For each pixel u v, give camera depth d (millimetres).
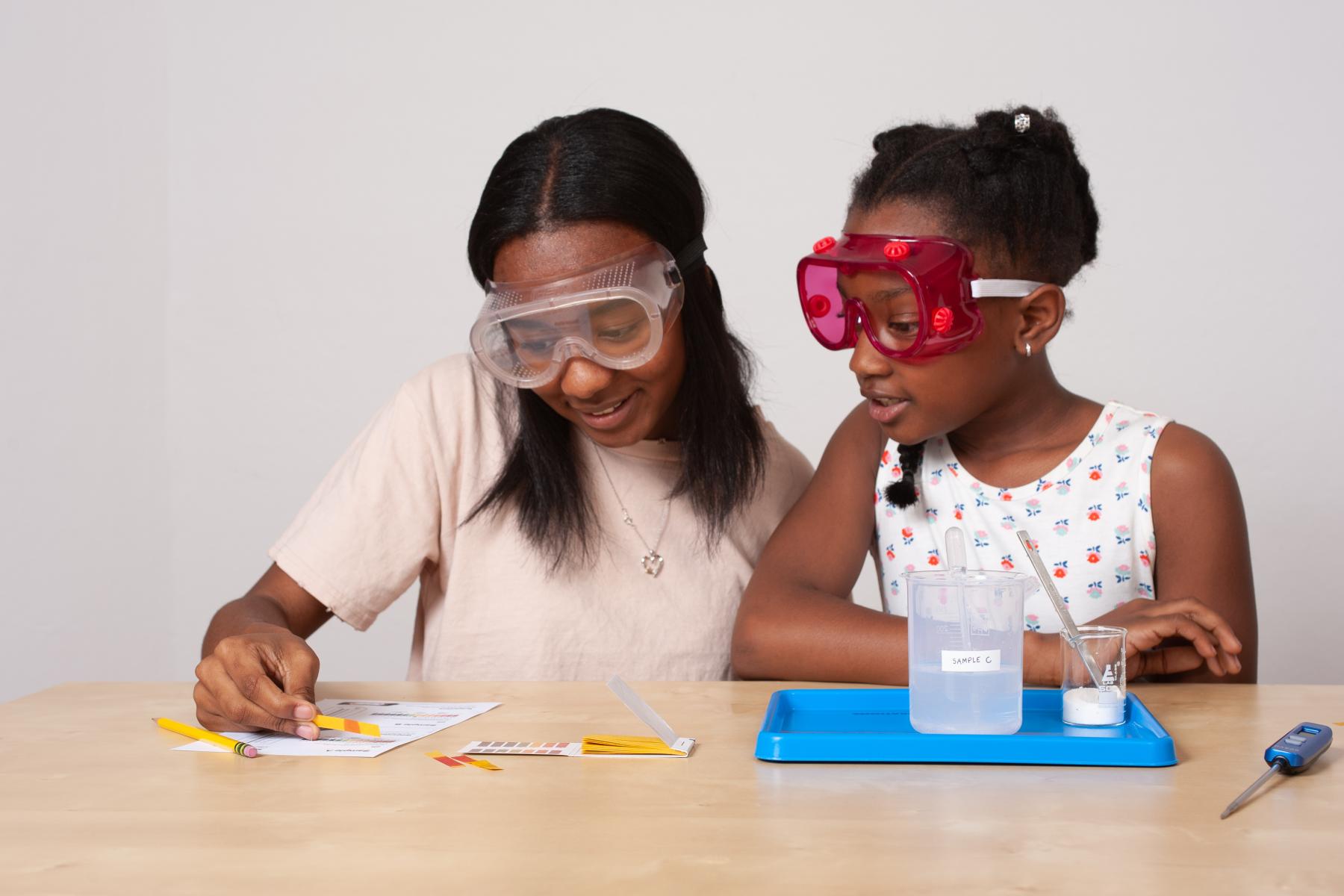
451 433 1608
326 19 3275
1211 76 2936
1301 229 2920
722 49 3174
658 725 1036
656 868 748
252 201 3303
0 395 3014
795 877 729
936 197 1369
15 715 1199
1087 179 1525
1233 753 988
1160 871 731
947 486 1587
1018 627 1012
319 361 3311
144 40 3254
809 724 1096
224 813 870
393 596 1586
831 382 3160
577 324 1322
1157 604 1279
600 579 1599
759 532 1702
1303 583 2943
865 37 3115
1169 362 2973
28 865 770
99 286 3191
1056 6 3006
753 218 3174
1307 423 2934
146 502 3303
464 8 3244
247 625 1337
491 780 947
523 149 1395
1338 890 702
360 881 735
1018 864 746
